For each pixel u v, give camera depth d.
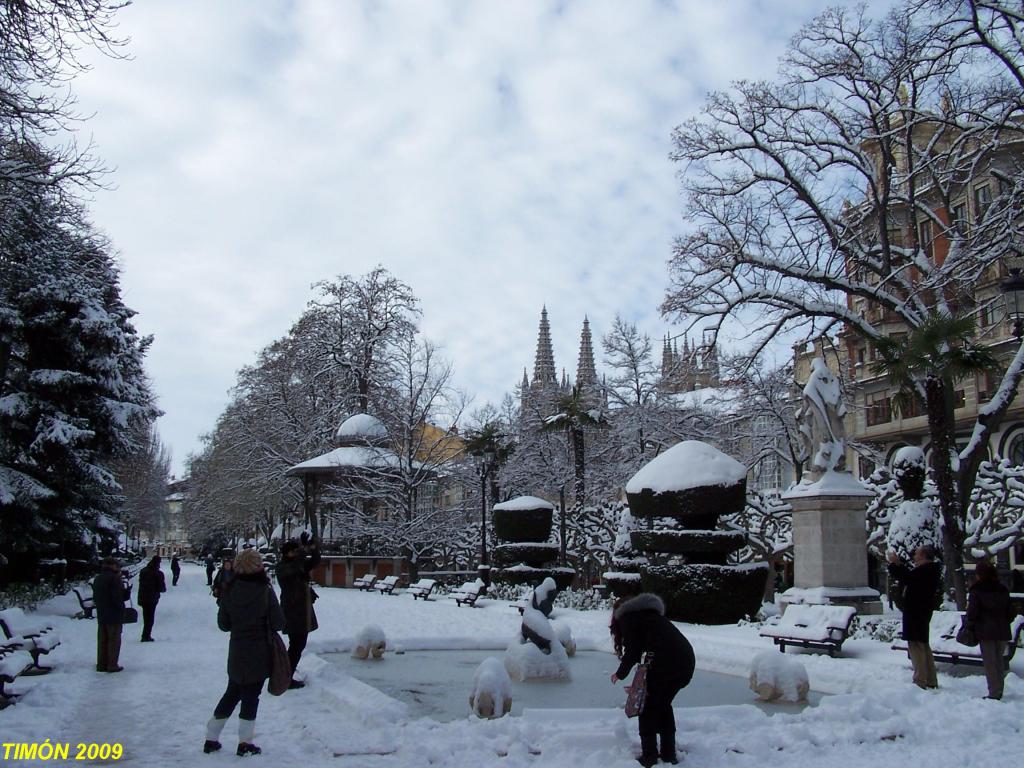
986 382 44.81
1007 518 23.16
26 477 26.25
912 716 9.35
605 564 36.88
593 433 48.62
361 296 54.56
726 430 48.75
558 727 8.48
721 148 27.64
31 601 24.58
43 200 21.56
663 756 7.51
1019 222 22.09
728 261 27.52
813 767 7.44
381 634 15.70
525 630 13.05
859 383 48.12
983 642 10.43
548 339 119.44
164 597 34.91
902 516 19.70
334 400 54.22
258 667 7.89
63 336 27.88
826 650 15.25
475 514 49.22
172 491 123.69
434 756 7.62
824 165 27.02
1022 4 21.34
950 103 24.53
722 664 14.67
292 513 58.09
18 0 14.16
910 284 25.70
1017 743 8.34
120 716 9.71
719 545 21.77
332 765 7.39
